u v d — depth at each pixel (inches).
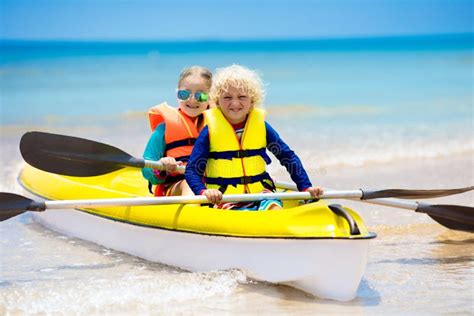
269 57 1135.6
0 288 179.8
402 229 244.7
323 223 165.9
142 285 178.5
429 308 166.2
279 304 166.9
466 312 163.6
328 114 533.6
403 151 387.9
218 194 180.9
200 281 180.4
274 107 572.1
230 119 194.5
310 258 166.7
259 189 195.3
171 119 224.4
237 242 178.2
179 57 1087.6
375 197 187.3
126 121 494.9
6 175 324.2
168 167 208.4
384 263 205.2
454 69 935.7
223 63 999.6
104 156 209.6
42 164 212.7
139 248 208.7
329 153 378.6
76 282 184.7
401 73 881.5
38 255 213.8
